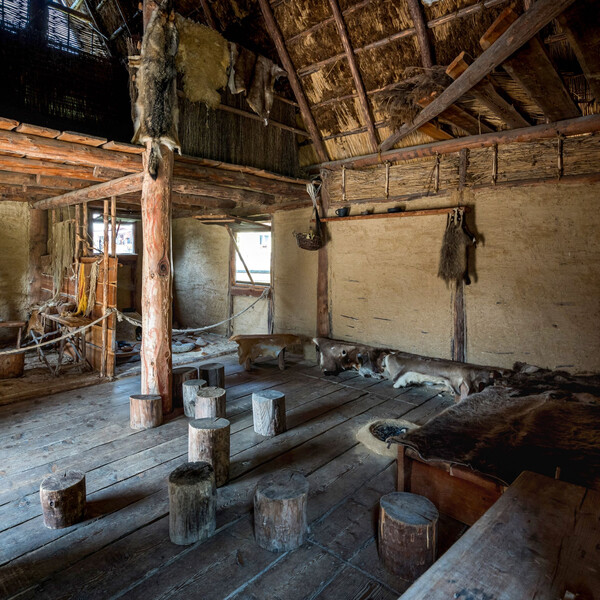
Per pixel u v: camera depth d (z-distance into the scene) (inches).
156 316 167.3
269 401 150.6
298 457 136.1
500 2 140.8
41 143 144.6
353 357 228.2
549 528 61.4
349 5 169.8
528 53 104.3
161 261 167.2
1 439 145.7
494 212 184.7
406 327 217.3
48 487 98.6
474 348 192.9
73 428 155.8
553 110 145.6
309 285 265.4
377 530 99.7
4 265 291.7
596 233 159.8
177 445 142.8
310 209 262.1
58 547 92.7
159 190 164.7
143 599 78.8
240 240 322.0
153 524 101.4
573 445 104.3
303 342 269.9
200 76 175.9
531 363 177.0
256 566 87.7
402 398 193.8
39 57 192.5
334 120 219.6
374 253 228.8
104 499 111.3
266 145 219.5
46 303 266.5
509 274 181.5
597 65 105.5
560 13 87.7
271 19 188.7
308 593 80.5
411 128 175.5
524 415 124.3
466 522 100.5
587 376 161.9
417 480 108.9
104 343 216.5
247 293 311.9
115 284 213.0
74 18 230.1
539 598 48.1
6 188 245.3
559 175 164.7
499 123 174.4
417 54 171.2
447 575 51.9
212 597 79.4
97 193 214.5
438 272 203.3
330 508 108.7
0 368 207.9
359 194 232.1
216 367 198.5
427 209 203.6
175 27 156.5
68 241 261.7
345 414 173.6
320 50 191.6
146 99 152.2
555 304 170.2
